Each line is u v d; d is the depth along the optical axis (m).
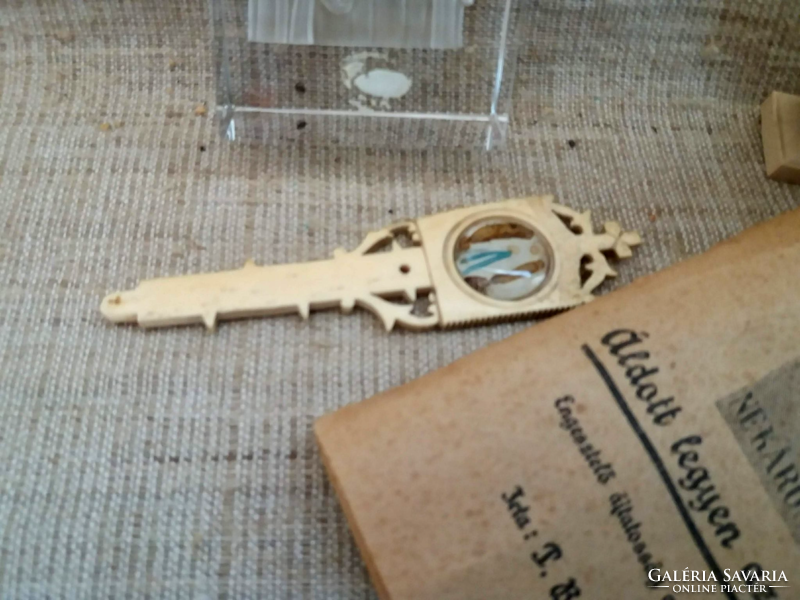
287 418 0.12
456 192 0.14
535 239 0.13
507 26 0.14
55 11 0.15
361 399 0.12
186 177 0.14
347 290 0.13
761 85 0.15
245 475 0.11
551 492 0.10
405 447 0.10
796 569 0.10
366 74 0.15
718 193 0.14
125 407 0.12
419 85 0.15
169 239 0.13
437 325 0.12
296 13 0.13
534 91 0.15
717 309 0.11
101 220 0.13
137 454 0.11
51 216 0.13
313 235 0.13
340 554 0.11
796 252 0.12
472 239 0.13
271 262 0.13
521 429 0.10
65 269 0.13
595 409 0.11
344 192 0.14
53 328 0.12
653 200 0.14
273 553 0.11
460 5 0.13
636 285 0.12
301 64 0.15
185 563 0.11
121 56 0.15
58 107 0.15
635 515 0.10
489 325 0.13
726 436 0.10
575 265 0.13
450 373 0.11
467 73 0.15
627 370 0.11
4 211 0.13
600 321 0.11
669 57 0.16
